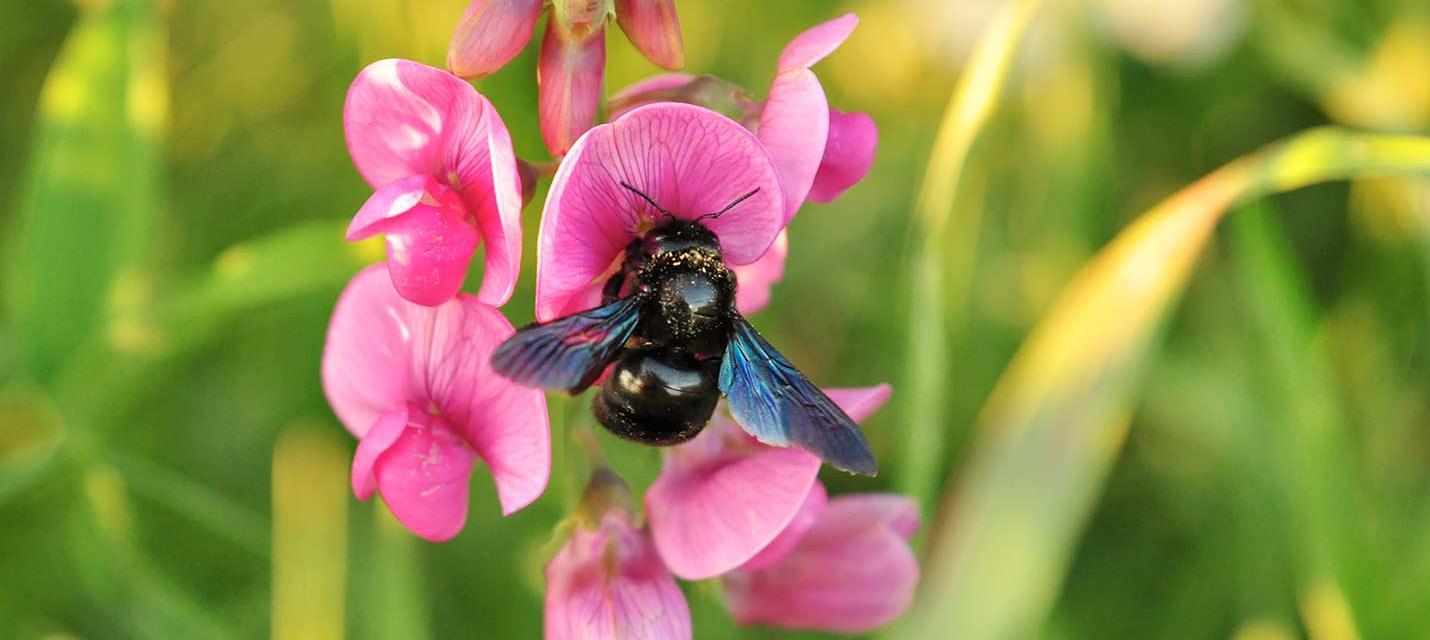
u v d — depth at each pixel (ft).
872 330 1.55
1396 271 1.51
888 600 1.22
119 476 1.36
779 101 1.14
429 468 1.15
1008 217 1.58
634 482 1.28
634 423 1.16
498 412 1.15
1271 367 1.37
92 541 1.37
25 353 1.36
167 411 1.45
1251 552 1.41
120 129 1.36
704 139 1.13
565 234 1.13
